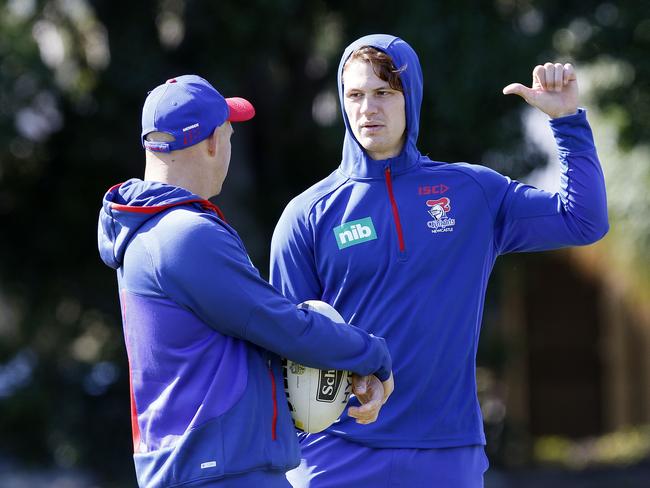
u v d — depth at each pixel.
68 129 41.66
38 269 44.75
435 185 14.52
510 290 55.81
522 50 36.31
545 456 52.22
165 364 12.16
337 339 12.45
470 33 36.06
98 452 43.72
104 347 44.25
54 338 44.81
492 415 49.06
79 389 43.69
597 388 60.78
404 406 14.21
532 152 39.19
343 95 14.68
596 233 14.27
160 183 12.46
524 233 14.63
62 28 39.72
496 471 48.53
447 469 14.21
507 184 14.74
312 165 45.19
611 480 47.28
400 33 36.50
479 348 45.28
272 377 12.58
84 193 43.84
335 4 40.06
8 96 36.38
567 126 14.09
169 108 12.53
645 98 40.91
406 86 14.28
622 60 39.59
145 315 12.22
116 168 43.31
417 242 14.30
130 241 12.41
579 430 60.75
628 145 42.91
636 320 58.88
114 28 38.53
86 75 40.66
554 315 60.47
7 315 46.72
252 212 43.66
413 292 14.26
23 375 43.84
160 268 12.04
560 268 60.00
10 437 43.31
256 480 12.09
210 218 12.30
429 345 14.18
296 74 43.75
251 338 12.15
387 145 14.33
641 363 60.94
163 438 12.09
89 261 44.62
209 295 11.93
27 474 44.09
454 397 14.30
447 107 36.00
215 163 12.86
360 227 14.47
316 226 14.72
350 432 14.41
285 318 12.14
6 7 37.41
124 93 39.31
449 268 14.34
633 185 48.41
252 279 12.17
